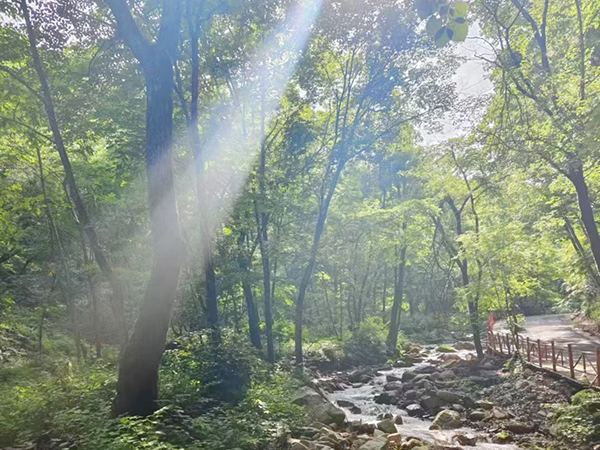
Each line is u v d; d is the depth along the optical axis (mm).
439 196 27703
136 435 7949
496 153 15297
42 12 12352
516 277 21828
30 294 25000
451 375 21062
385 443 10734
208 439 9219
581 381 14914
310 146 21969
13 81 14688
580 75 13102
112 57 13883
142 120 16828
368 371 25516
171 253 10078
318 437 11070
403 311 47281
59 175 20062
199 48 17703
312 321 38594
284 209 20188
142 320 9898
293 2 16656
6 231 20141
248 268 20406
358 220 29078
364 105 20312
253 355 14547
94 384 11852
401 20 17953
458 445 11930
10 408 10203
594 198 17797
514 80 13891
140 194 19312
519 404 15516
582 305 31281
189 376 12367
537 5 14891
